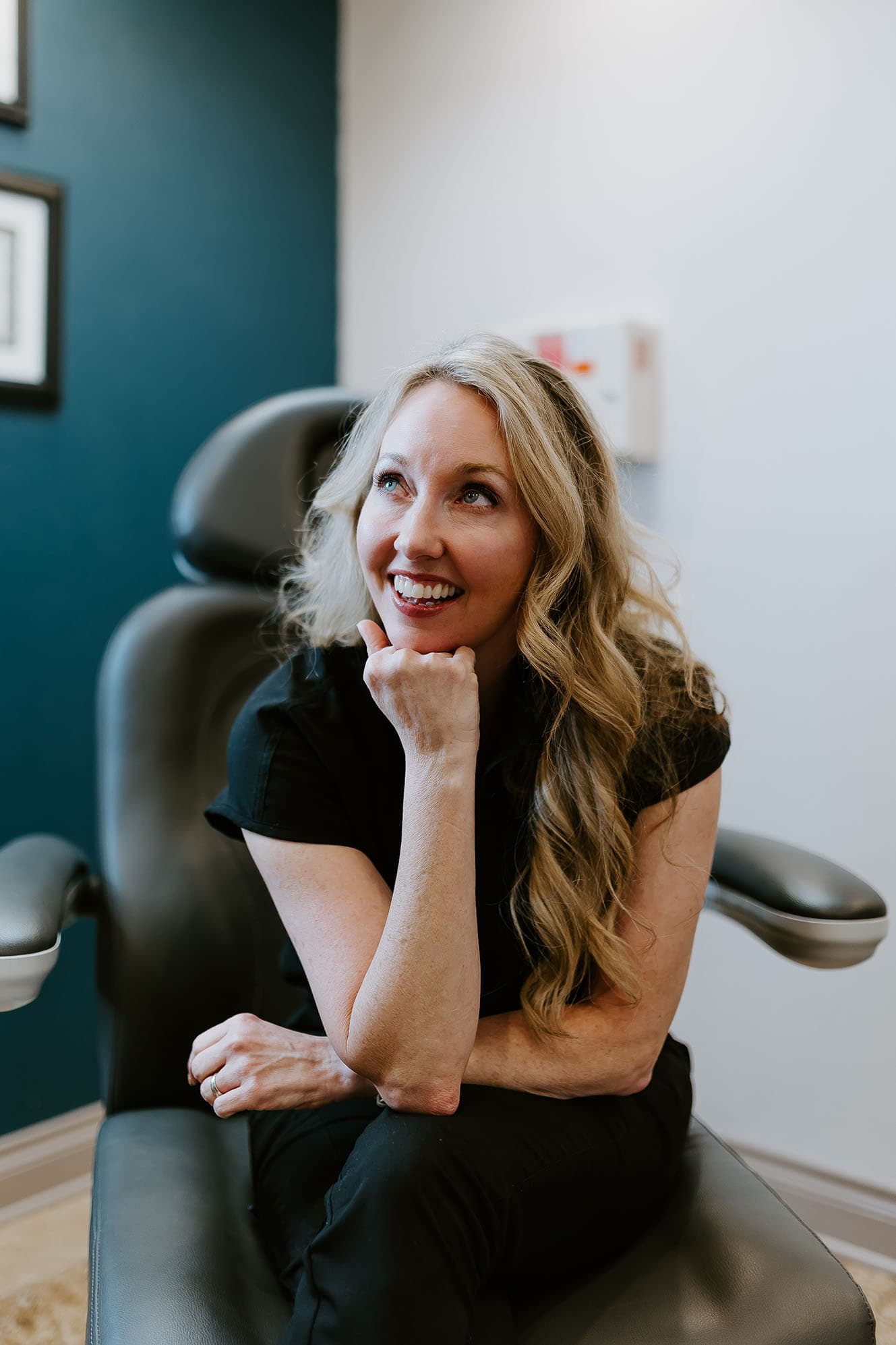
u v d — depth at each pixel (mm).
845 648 1663
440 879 861
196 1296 848
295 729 1001
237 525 1283
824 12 1613
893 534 1606
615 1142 913
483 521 920
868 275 1602
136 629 1281
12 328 1744
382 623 1058
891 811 1637
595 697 968
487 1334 801
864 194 1596
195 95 1974
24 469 1779
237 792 1003
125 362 1899
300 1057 968
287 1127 1012
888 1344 1500
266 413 1322
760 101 1684
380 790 1025
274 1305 870
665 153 1788
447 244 2078
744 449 1741
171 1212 951
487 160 2010
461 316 2068
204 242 2004
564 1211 869
